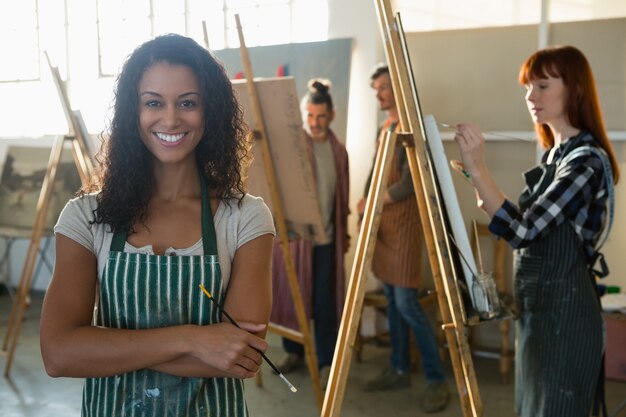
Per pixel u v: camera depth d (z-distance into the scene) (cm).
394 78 197
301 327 302
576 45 375
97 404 122
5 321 501
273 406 338
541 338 197
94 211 123
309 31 453
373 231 199
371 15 421
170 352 112
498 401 340
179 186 127
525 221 191
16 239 576
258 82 277
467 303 199
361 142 430
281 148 287
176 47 122
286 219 310
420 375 381
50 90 558
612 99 369
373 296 387
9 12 568
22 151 550
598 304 197
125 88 122
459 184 394
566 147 204
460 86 400
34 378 380
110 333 114
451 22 405
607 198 201
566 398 193
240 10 477
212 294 122
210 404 124
